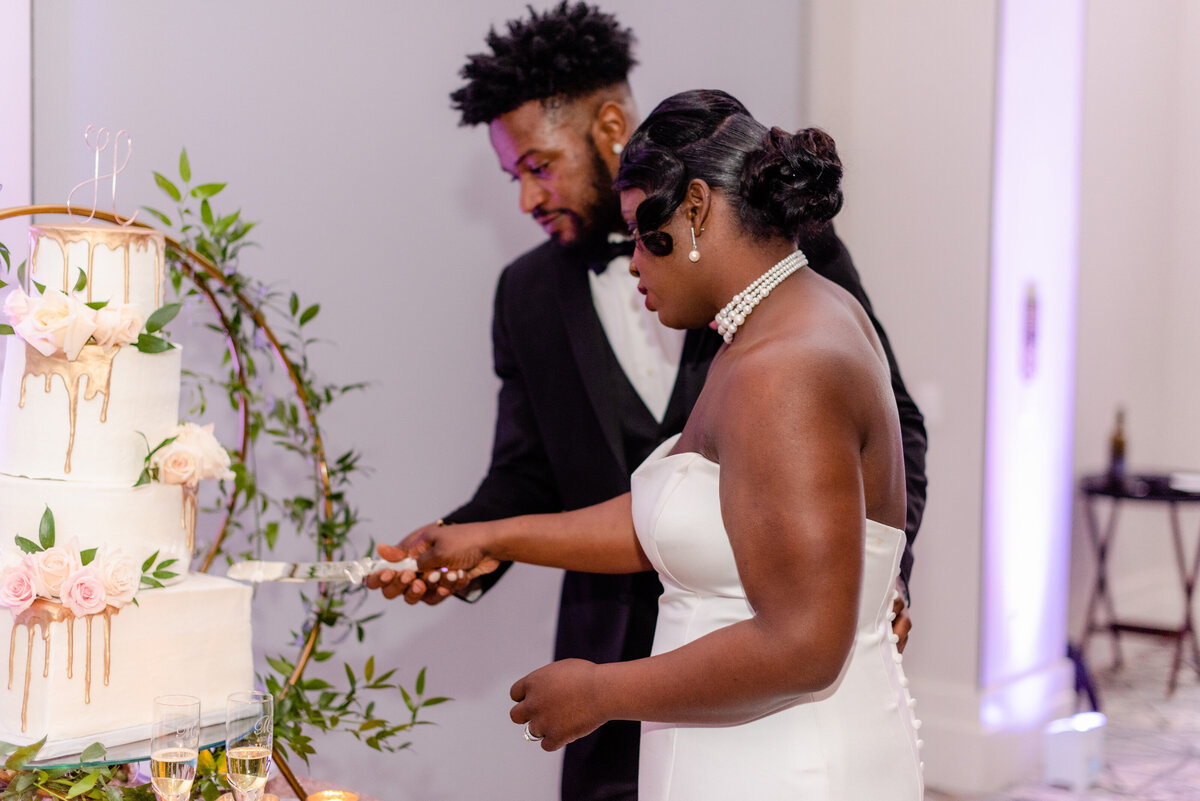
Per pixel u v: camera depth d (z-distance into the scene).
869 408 1.31
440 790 2.98
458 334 2.98
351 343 2.78
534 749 3.15
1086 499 5.30
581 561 1.96
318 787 2.11
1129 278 5.66
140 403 1.62
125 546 1.59
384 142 2.80
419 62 2.86
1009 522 4.01
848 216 4.01
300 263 2.67
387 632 2.86
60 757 1.49
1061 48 4.19
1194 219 5.99
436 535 2.04
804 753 1.39
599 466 2.48
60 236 1.59
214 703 1.68
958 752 3.84
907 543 2.00
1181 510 6.06
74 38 2.30
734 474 1.26
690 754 1.47
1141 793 3.88
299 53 2.65
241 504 2.61
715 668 1.26
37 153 2.25
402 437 2.89
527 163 2.60
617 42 2.63
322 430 2.73
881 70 3.94
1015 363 3.99
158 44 2.42
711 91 1.47
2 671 1.54
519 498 2.59
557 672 1.40
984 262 3.77
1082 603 5.42
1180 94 6.01
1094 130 5.21
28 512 1.56
